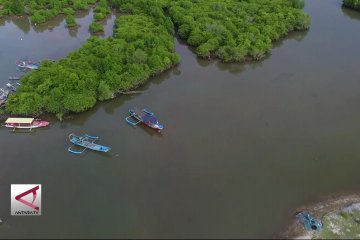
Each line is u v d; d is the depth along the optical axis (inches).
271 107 5620.1
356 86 6082.7
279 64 6628.9
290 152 4862.2
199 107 5605.3
